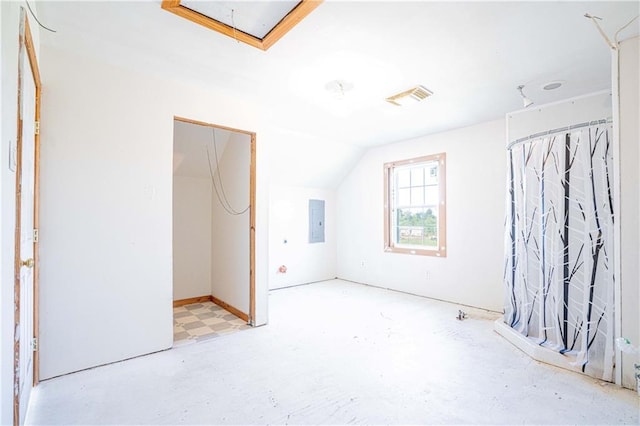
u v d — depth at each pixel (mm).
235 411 1812
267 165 3359
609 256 2188
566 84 2814
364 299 4324
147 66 2471
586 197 2320
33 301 2031
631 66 2043
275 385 2090
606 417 1751
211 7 1820
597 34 2043
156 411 1809
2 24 1095
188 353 2588
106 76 2406
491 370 2293
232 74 2611
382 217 5062
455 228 4152
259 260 3287
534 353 2469
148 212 2584
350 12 1803
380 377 2193
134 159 2523
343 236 5734
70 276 2240
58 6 1768
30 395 1898
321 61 2395
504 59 2365
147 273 2572
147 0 1720
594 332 2246
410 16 1845
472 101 3205
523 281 2781
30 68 1775
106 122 2402
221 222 4074
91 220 2328
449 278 4207
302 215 5332
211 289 4352
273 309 3848
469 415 1771
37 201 2088
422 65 2451
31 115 1849
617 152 2098
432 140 4418
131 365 2369
